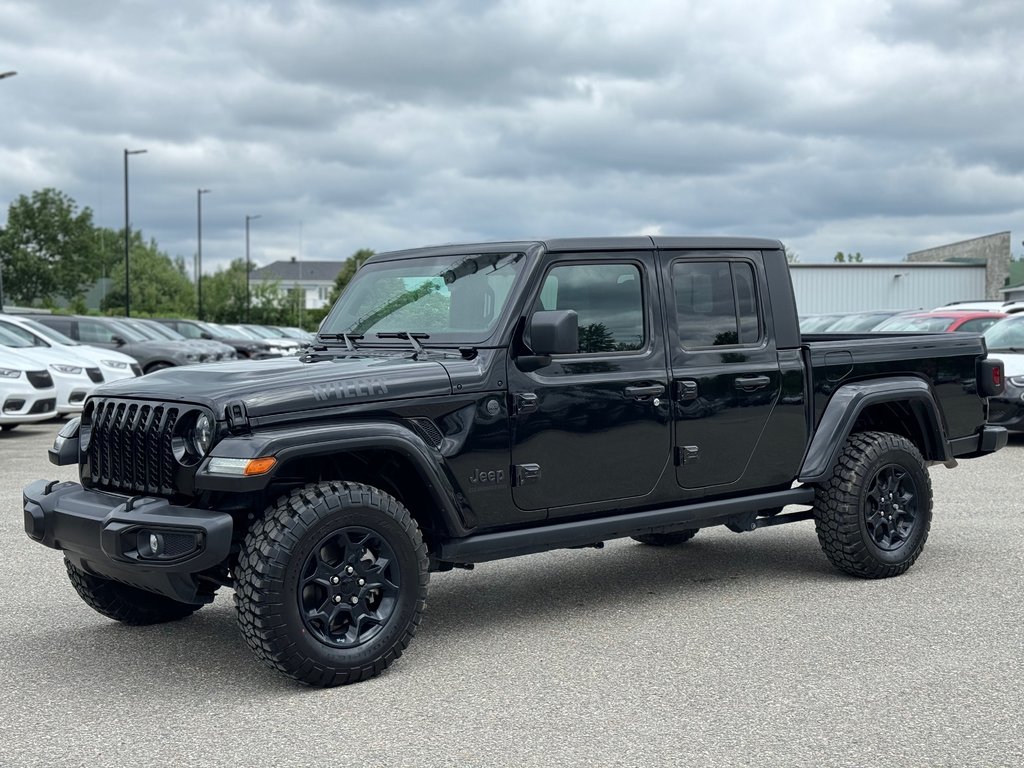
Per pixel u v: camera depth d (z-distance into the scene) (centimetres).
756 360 582
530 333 490
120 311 7375
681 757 363
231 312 7300
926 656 472
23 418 1389
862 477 601
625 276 541
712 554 704
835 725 391
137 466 459
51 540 478
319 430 437
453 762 363
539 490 508
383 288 562
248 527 459
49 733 397
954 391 666
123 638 524
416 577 462
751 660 471
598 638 512
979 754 363
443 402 479
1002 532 748
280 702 429
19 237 10369
